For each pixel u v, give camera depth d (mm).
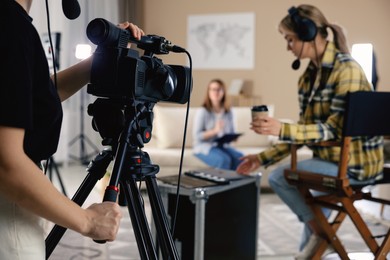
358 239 2826
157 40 1052
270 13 5961
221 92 4152
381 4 5848
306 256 2082
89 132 4801
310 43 2096
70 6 929
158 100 1057
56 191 732
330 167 2055
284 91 6031
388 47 5871
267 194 4184
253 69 6043
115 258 2336
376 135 1906
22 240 816
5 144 672
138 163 984
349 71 1984
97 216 780
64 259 2053
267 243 2766
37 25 1847
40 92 775
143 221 983
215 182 1949
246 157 2305
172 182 1913
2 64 678
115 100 979
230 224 2021
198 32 6055
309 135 1917
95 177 1003
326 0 5875
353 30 5883
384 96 1862
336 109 1973
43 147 838
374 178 2055
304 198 2018
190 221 1812
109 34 913
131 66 927
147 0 5945
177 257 1030
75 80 1104
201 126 4113
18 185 683
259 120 1910
